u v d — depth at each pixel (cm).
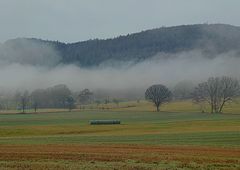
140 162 3406
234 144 4900
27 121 12294
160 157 3691
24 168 3100
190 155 3844
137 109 18712
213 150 4259
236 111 15650
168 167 3144
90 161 3466
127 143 5119
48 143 5256
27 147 4684
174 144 4928
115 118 13400
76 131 8394
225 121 10144
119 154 3934
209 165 3241
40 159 3616
